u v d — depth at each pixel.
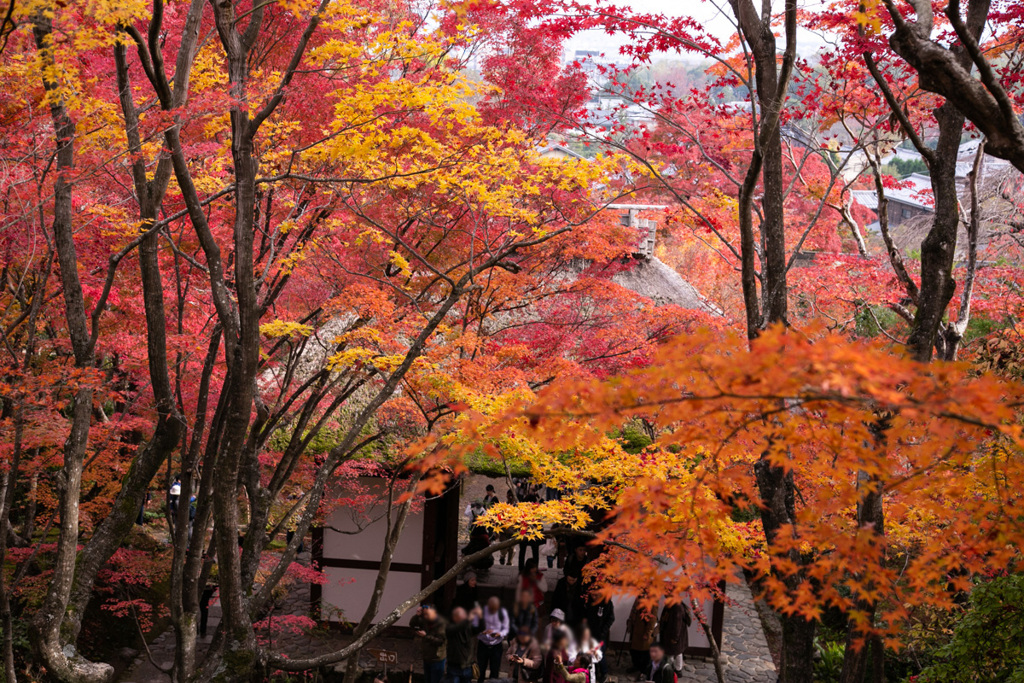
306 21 8.42
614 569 5.38
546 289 10.72
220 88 8.11
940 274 6.58
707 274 18.70
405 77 7.83
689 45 6.65
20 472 9.95
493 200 8.17
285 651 12.24
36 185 7.85
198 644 12.23
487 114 9.36
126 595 12.38
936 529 6.73
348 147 7.34
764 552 6.74
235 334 7.38
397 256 8.11
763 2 6.41
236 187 7.05
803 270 10.66
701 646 13.16
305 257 8.67
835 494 5.42
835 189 10.53
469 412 5.83
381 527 13.21
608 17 7.13
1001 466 4.97
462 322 10.23
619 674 12.24
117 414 9.95
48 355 9.55
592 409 3.80
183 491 8.20
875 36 6.94
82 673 7.83
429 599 13.10
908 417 4.25
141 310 9.86
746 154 12.82
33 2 6.51
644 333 10.52
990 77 4.52
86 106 7.21
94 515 12.17
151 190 8.08
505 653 12.73
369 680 11.70
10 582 10.10
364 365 8.20
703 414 3.77
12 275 9.16
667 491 5.05
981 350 9.31
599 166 8.57
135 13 6.56
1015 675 6.98
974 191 7.84
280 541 15.32
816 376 3.02
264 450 11.12
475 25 7.71
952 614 9.41
